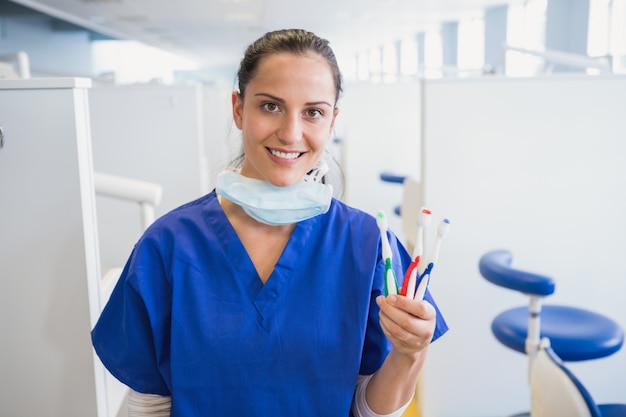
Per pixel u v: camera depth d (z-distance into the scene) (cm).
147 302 88
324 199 87
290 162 83
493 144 198
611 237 205
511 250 204
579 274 207
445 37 1097
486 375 217
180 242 90
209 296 88
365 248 92
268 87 80
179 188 265
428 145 197
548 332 165
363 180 372
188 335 87
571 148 199
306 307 89
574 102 197
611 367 214
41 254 120
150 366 91
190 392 87
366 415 91
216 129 454
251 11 877
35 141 117
